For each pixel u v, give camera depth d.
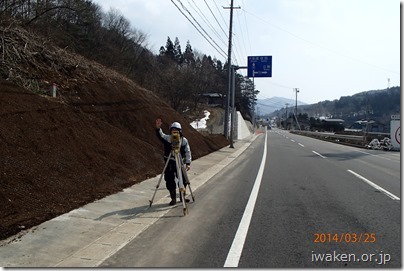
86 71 14.94
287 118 133.00
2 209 5.57
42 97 9.75
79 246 5.10
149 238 5.61
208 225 6.32
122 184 9.00
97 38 34.12
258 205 7.86
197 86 65.38
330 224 6.38
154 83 46.69
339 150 25.09
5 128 7.34
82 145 9.14
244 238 5.62
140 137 13.91
